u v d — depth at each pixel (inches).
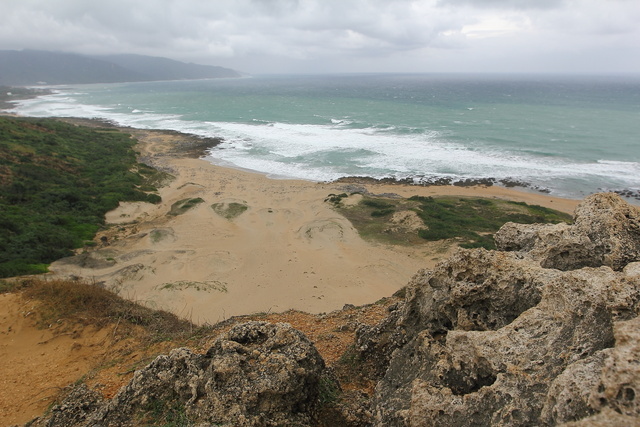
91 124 3654.0
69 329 541.6
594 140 2591.0
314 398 302.4
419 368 297.3
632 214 343.6
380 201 1488.7
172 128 3390.7
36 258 971.9
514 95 6550.2
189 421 268.2
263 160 2267.5
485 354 248.1
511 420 208.5
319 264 1051.3
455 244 1112.8
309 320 547.2
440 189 1772.9
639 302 219.6
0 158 1619.1
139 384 305.0
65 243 1105.4
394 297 616.4
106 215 1387.8
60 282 663.1
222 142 2741.1
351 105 4992.6
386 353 374.6
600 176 1921.8
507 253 329.1
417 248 1128.8
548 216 1341.0
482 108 4429.1
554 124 3196.4
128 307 619.5
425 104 5004.9
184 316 772.6
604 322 224.4
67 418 322.0
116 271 963.3
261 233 1253.7
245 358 287.7
